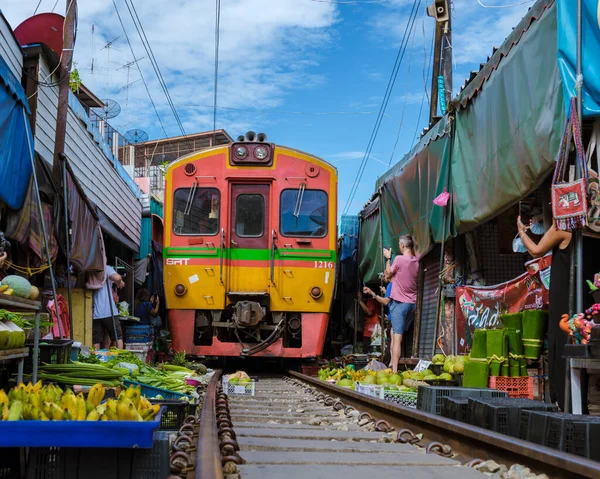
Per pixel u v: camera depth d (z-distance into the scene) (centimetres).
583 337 538
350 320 1900
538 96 676
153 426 294
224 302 1212
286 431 568
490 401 500
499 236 1012
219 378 1141
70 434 290
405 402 780
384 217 1465
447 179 995
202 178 1255
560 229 586
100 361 715
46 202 891
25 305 480
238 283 1227
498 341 695
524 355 708
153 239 1977
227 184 1252
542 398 705
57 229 891
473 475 375
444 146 1010
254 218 1255
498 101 794
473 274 1016
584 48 587
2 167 694
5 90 712
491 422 474
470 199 909
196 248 1227
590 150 621
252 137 1274
